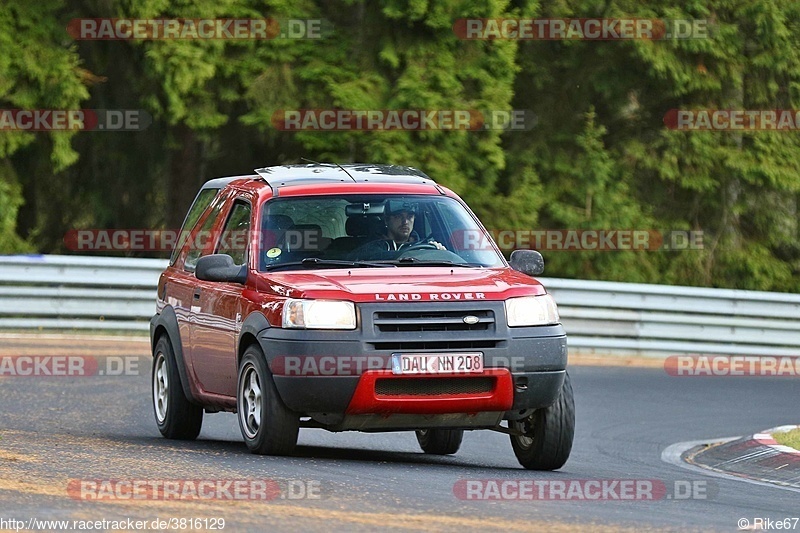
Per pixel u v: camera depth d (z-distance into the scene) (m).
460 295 24.20
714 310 55.72
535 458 25.38
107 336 51.59
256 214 26.84
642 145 75.62
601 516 19.17
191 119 63.94
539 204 70.56
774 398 43.06
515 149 74.75
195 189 72.06
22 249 64.38
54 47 62.34
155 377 30.62
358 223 26.72
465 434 34.69
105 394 37.53
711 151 75.06
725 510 20.89
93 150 71.31
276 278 25.16
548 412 25.02
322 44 64.94
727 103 75.62
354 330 23.70
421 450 30.70
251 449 24.98
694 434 35.00
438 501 19.72
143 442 27.83
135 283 53.44
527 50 75.44
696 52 72.81
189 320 28.52
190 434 29.53
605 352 54.88
